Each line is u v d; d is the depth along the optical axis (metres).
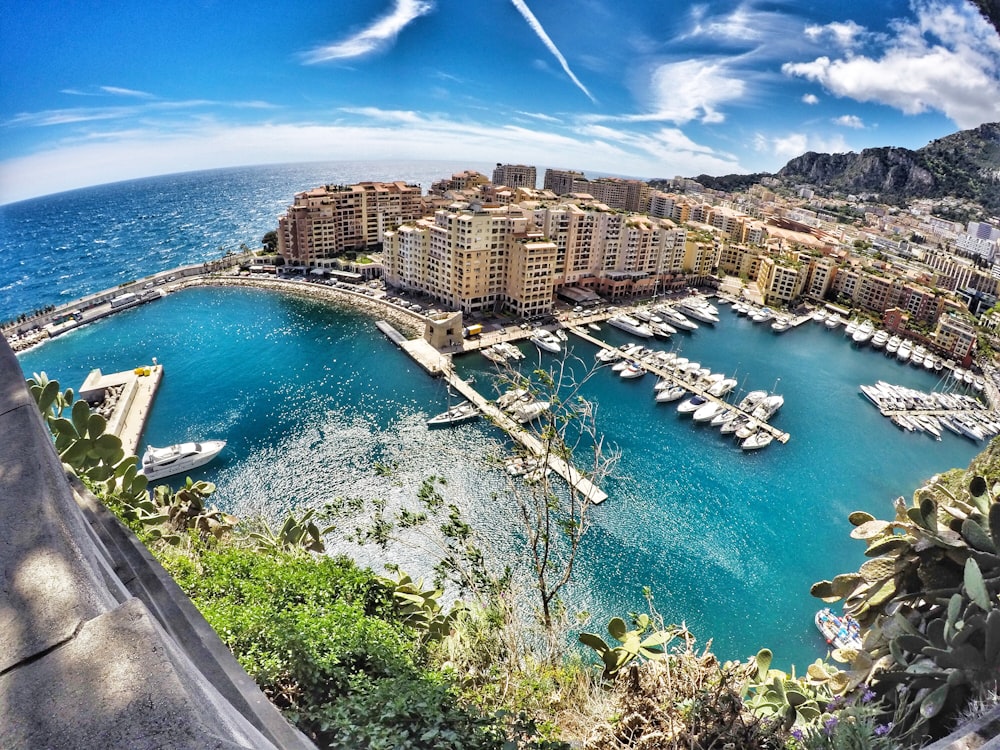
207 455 45.28
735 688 7.64
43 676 1.62
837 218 159.62
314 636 7.69
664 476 46.78
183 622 3.24
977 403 68.62
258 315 82.81
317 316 83.12
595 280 101.94
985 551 6.88
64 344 71.06
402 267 93.62
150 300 87.31
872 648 7.18
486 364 67.50
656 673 7.89
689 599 34.38
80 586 2.00
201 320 80.00
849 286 108.62
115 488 12.23
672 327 91.62
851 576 8.44
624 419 56.50
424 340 72.81
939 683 5.95
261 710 2.85
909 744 5.76
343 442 48.44
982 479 7.45
